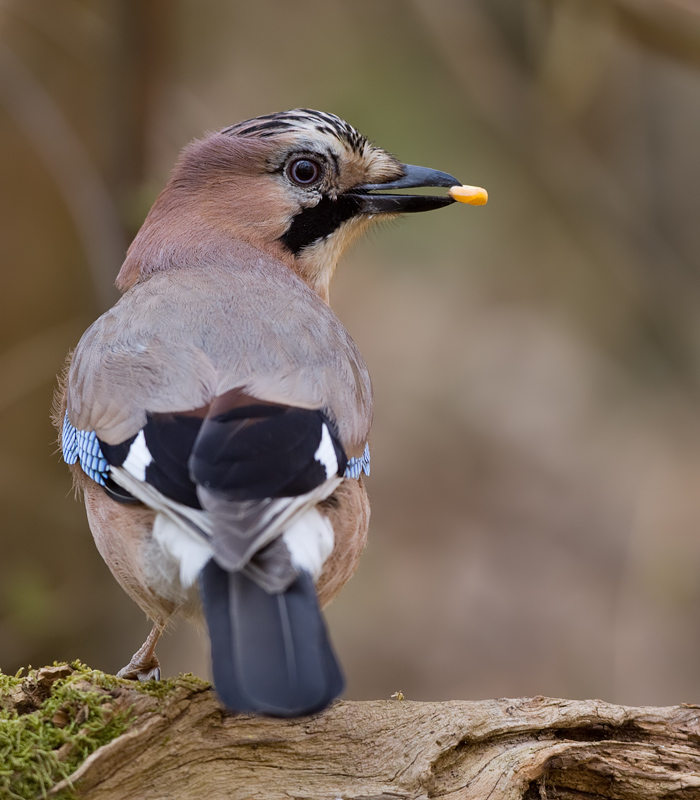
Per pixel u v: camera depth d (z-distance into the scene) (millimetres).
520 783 6215
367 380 7297
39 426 12367
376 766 6145
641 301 15789
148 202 11258
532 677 15391
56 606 11727
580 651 15570
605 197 15289
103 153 12211
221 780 5992
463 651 15688
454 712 6348
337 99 15891
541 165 15062
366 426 7023
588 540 16859
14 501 12156
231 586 5461
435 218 17266
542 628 15836
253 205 8359
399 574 16516
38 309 12258
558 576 16484
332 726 6195
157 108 12164
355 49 16344
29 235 12227
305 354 6758
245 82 16344
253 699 5109
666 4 12641
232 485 5672
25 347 11969
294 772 6098
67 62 12461
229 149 8359
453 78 15719
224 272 7727
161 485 5891
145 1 11945
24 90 11578
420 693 15273
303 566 5688
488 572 16547
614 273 16094
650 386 17703
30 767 5637
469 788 6195
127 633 12586
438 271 18281
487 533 17000
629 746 6371
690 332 15836
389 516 17219
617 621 15344
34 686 6031
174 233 8281
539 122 14656
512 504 17281
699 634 15148
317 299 7664
